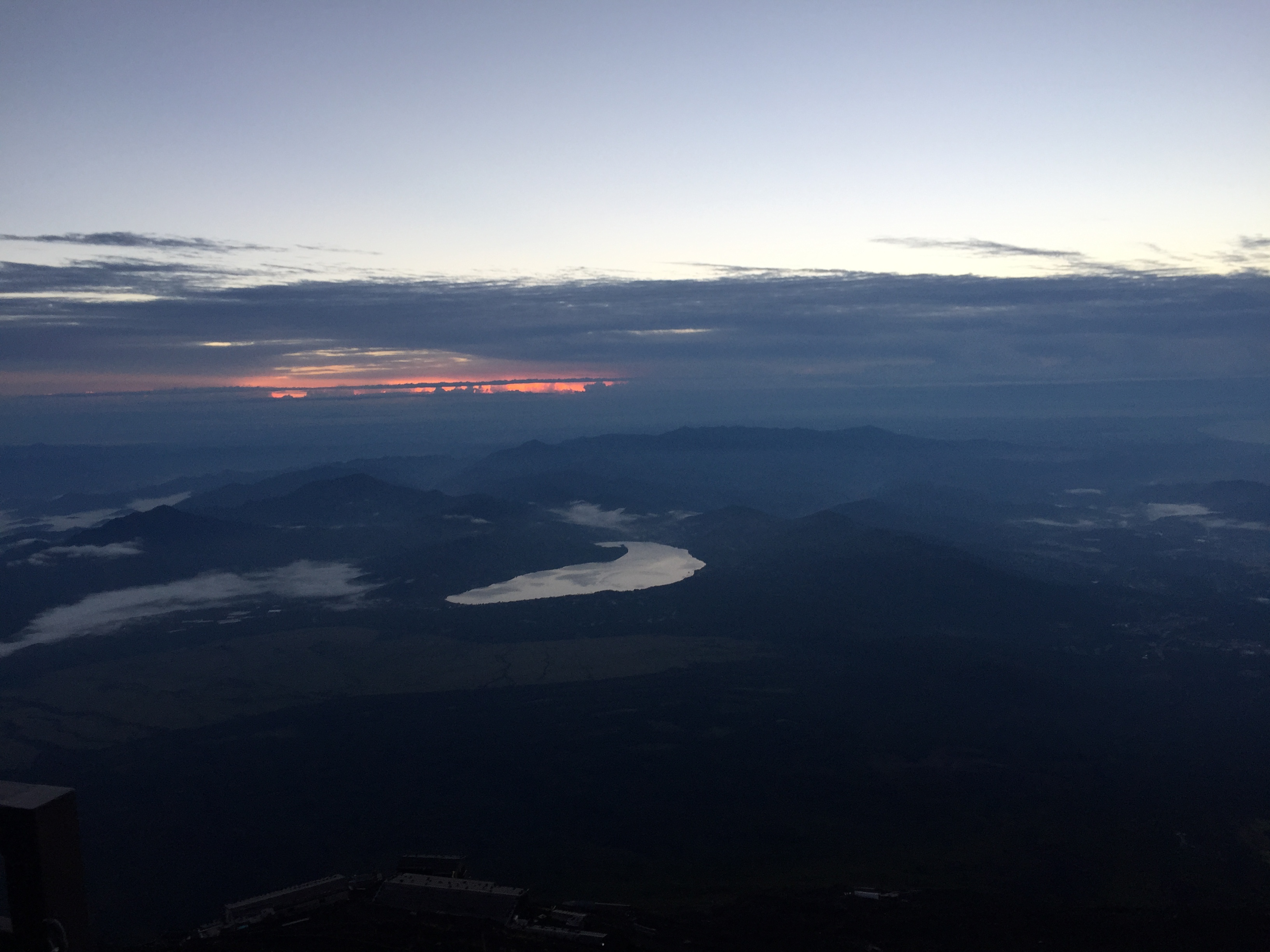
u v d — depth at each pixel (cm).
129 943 9538
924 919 8869
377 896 8531
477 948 7400
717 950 7906
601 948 7475
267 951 7494
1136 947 8212
